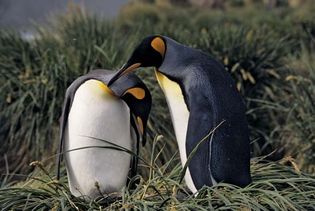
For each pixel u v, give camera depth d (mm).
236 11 33500
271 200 8242
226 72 8734
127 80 8555
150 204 8258
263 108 13898
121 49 14211
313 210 8391
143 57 8500
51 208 8523
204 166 8484
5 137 13258
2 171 12883
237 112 8617
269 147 13398
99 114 8508
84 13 16312
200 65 8516
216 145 8477
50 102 13234
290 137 12992
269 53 14805
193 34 17031
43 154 12844
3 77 13750
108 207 8414
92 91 8539
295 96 13305
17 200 8758
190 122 8438
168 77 8562
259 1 37000
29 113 13203
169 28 18344
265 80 14359
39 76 13531
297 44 19234
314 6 29812
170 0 38031
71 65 13562
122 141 8734
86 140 8578
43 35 15211
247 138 8695
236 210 7988
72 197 8703
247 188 8383
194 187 8641
